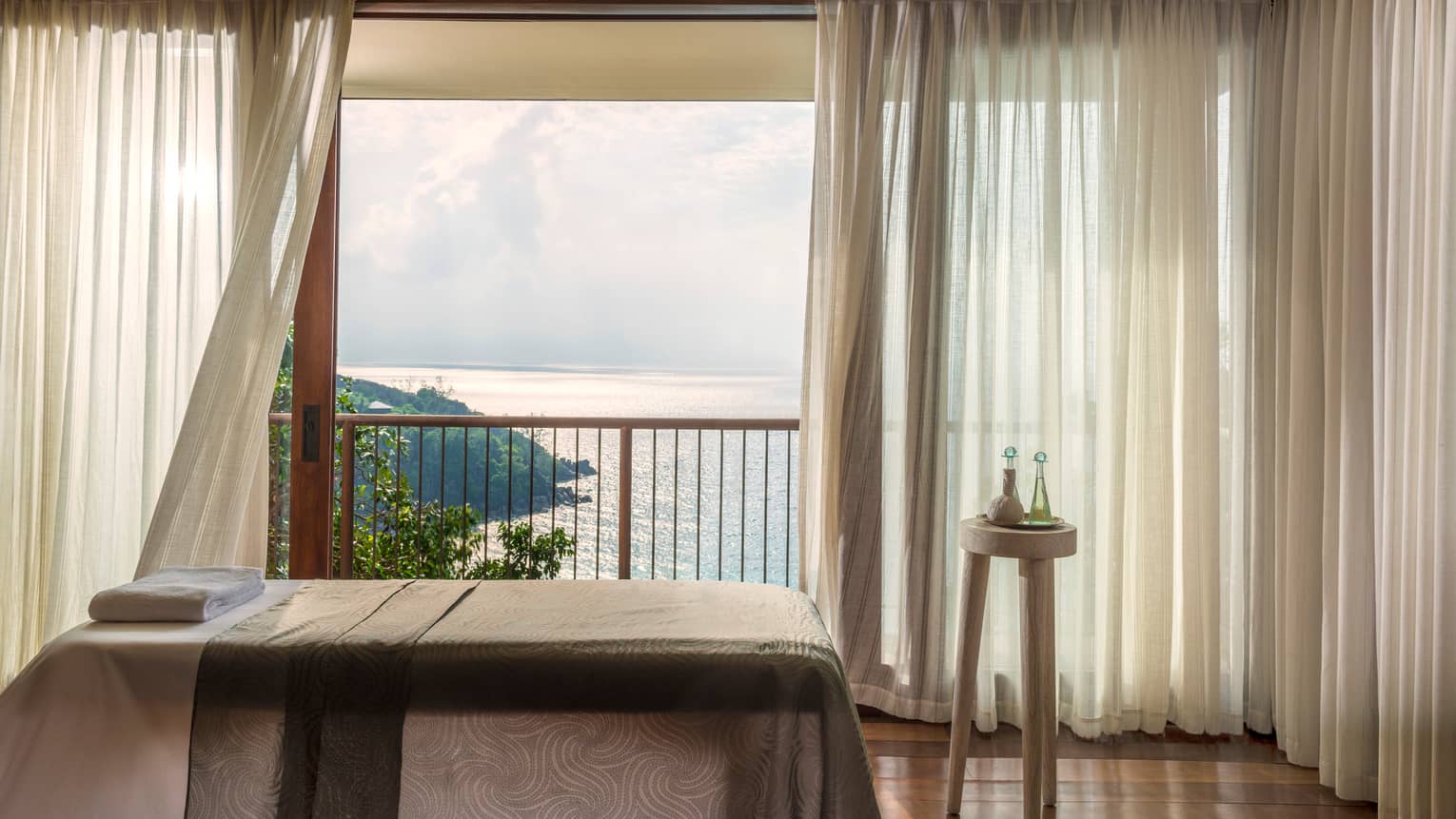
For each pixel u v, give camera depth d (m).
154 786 1.83
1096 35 3.02
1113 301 2.94
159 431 3.04
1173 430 2.95
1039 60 3.02
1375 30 2.46
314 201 2.99
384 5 3.11
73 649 1.86
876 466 3.02
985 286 2.96
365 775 1.80
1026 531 2.31
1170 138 2.94
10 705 1.82
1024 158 3.00
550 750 1.83
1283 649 2.81
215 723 1.81
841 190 3.00
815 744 1.82
